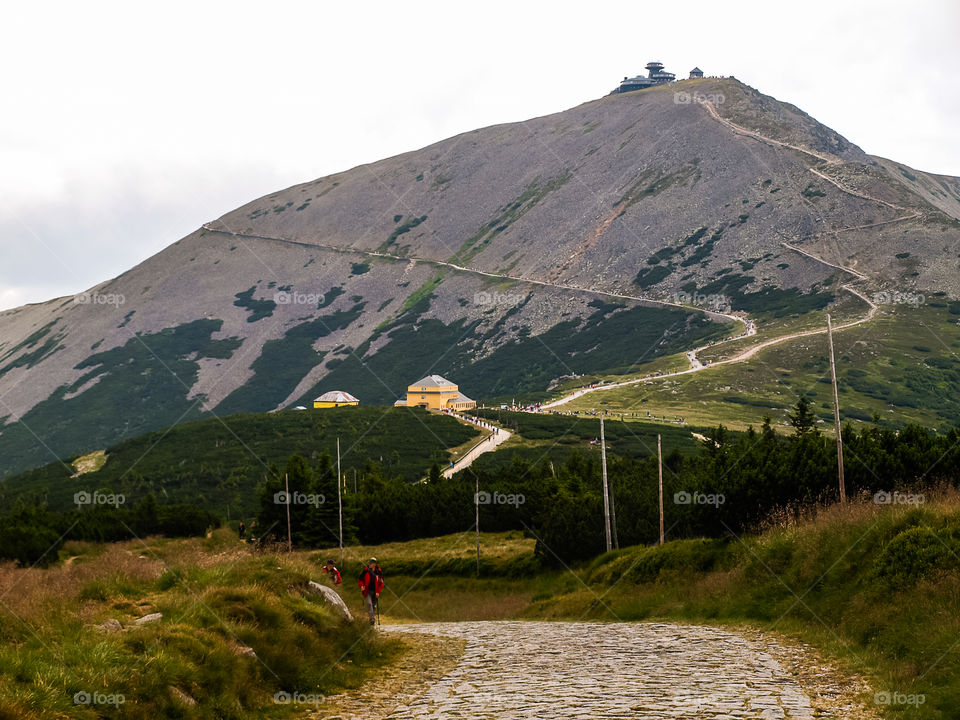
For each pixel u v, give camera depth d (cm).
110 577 2045
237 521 11275
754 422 18175
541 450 14538
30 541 5244
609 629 2497
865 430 3291
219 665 1507
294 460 8406
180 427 18400
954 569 1827
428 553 6906
